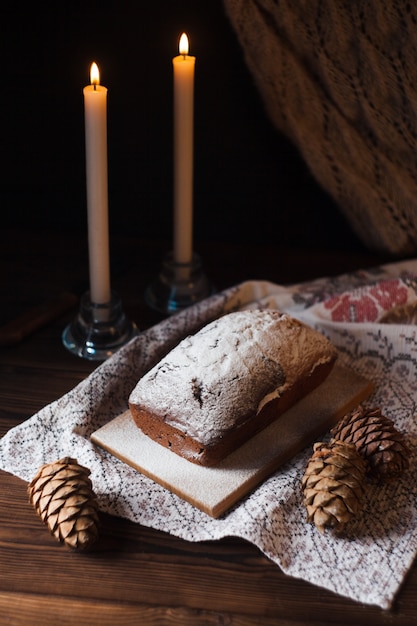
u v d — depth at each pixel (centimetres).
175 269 119
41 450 97
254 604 83
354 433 94
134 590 84
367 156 119
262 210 131
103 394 103
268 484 93
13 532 89
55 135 126
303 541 88
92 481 93
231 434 93
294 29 111
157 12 117
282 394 98
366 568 85
